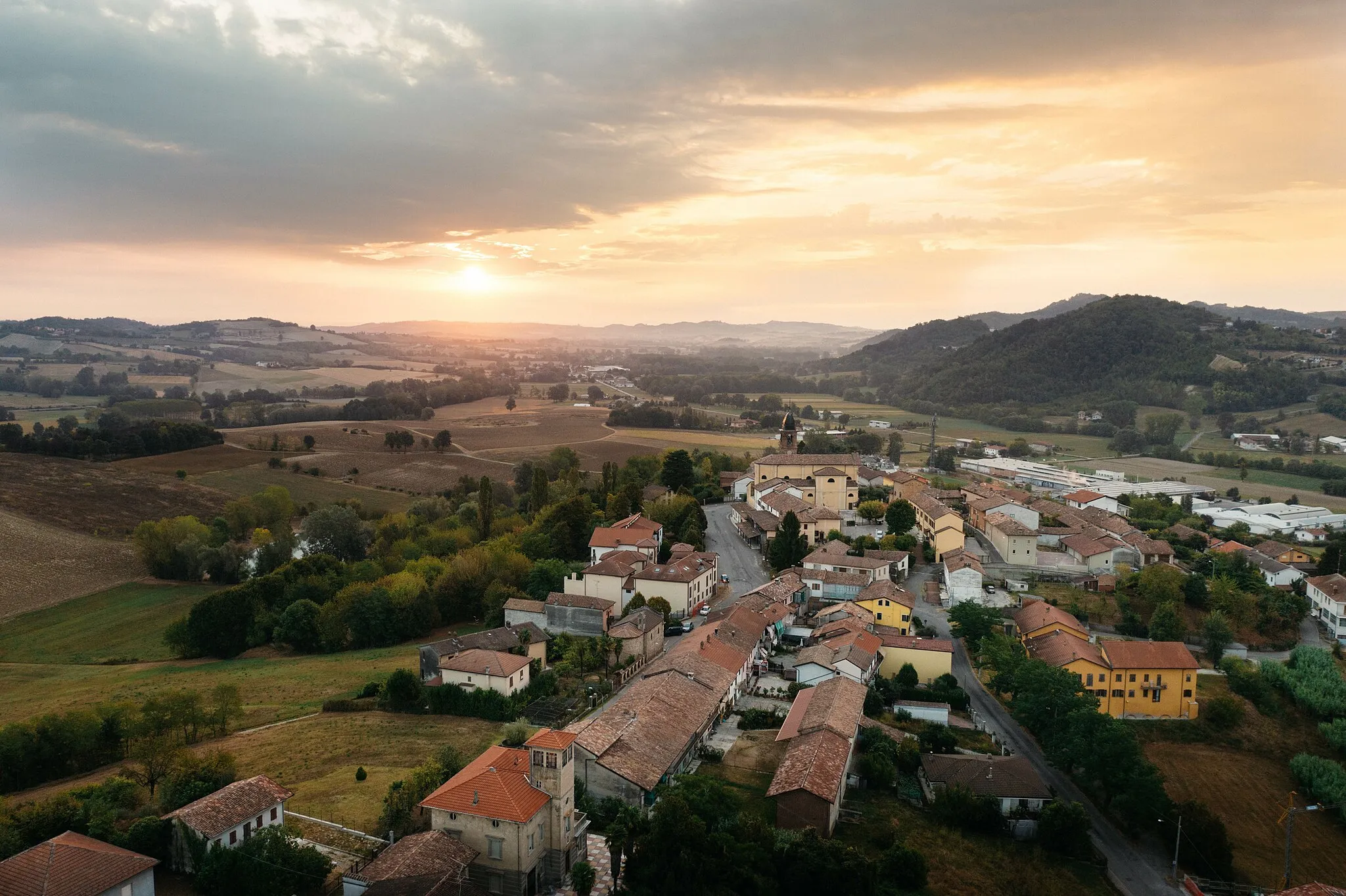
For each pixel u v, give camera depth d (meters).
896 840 76.69
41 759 85.50
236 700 101.38
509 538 171.75
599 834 73.56
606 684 108.50
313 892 62.03
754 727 99.25
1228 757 107.94
